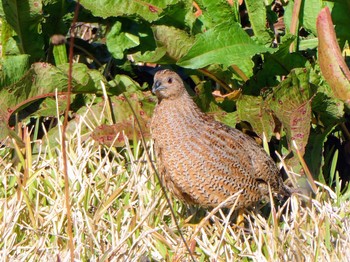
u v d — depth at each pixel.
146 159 10.56
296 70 10.55
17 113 11.33
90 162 10.67
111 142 10.88
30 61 11.70
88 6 11.41
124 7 11.39
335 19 11.24
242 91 11.31
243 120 10.95
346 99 10.62
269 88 10.83
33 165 10.66
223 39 10.55
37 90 11.10
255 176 9.98
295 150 10.59
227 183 9.79
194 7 11.73
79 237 9.19
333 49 10.54
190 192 9.82
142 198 9.91
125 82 11.52
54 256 8.92
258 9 11.20
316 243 9.10
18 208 9.54
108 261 8.80
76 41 12.27
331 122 10.95
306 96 10.69
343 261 8.83
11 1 11.19
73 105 11.62
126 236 9.05
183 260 9.08
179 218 10.14
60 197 9.84
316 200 10.02
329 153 11.18
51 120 11.69
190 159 9.71
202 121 9.90
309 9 11.40
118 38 11.83
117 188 10.05
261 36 11.29
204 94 11.05
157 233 9.33
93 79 11.34
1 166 10.62
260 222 9.79
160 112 9.85
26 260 8.93
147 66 12.34
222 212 10.02
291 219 9.90
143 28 11.81
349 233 9.27
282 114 10.65
